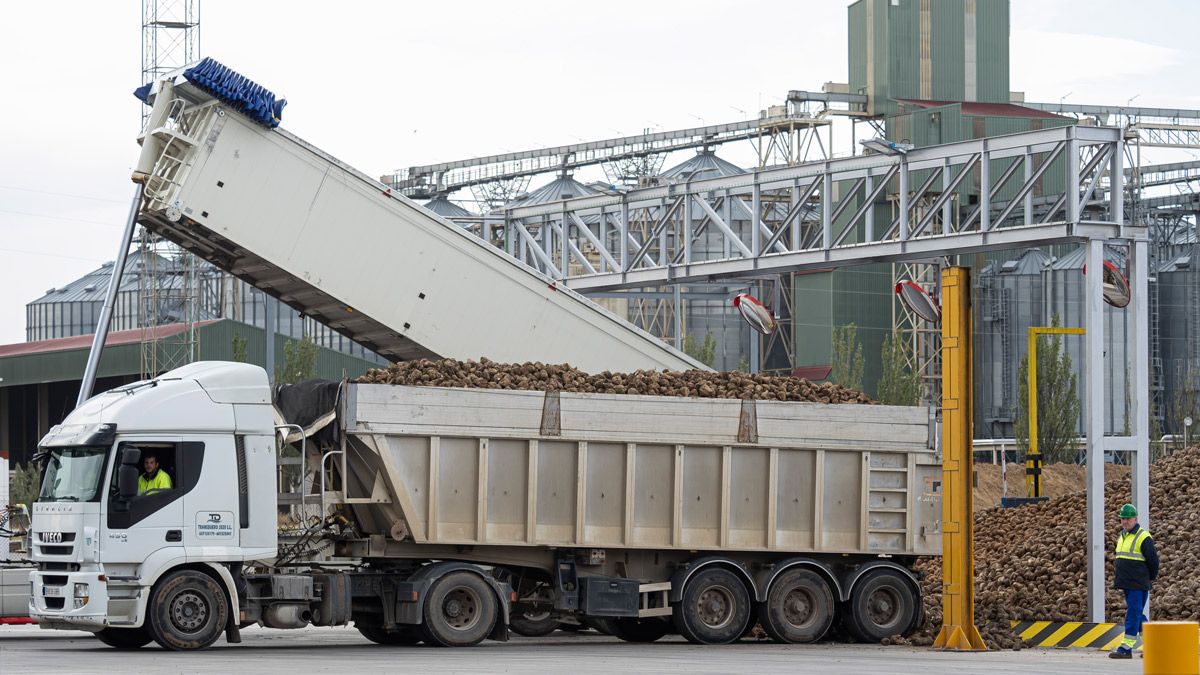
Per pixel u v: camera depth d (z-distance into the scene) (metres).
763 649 19.06
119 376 80.75
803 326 88.44
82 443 17.67
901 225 34.19
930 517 21.30
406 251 25.38
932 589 23.77
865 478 20.98
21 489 53.38
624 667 15.01
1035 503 33.06
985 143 32.19
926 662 16.53
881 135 93.69
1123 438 24.56
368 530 19.36
